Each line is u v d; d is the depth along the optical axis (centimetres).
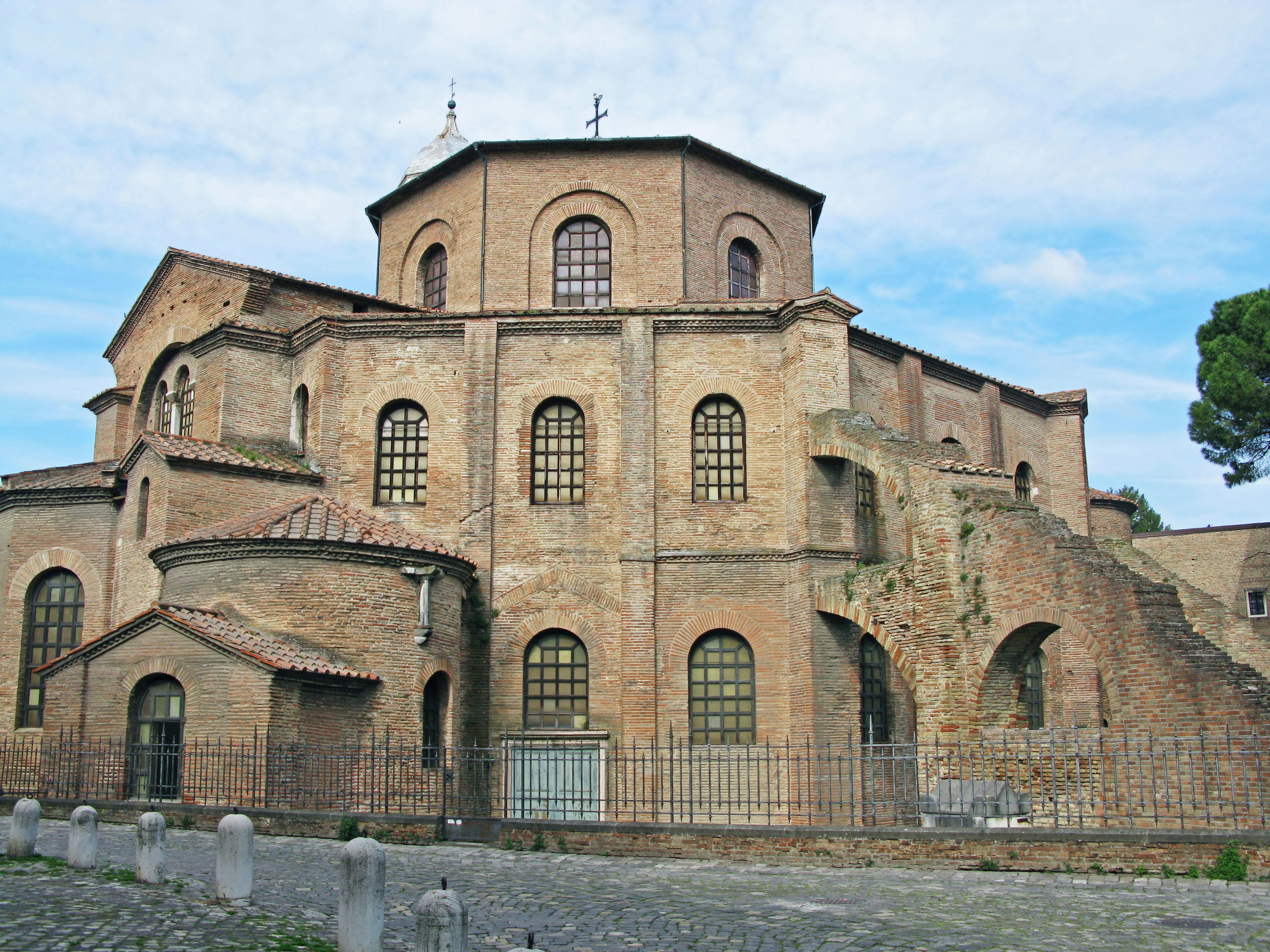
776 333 3073
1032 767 2156
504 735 2627
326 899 1395
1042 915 1346
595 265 3353
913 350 3347
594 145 3344
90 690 2494
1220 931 1241
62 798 2441
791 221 3641
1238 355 4147
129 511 3091
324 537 2552
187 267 3469
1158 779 2033
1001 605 2336
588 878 1672
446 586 2744
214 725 2325
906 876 1694
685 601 2916
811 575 2841
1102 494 4262
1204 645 2031
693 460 3016
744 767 2828
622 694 2834
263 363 3222
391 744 2500
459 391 3083
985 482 2553
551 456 3050
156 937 1087
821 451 2870
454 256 3441
